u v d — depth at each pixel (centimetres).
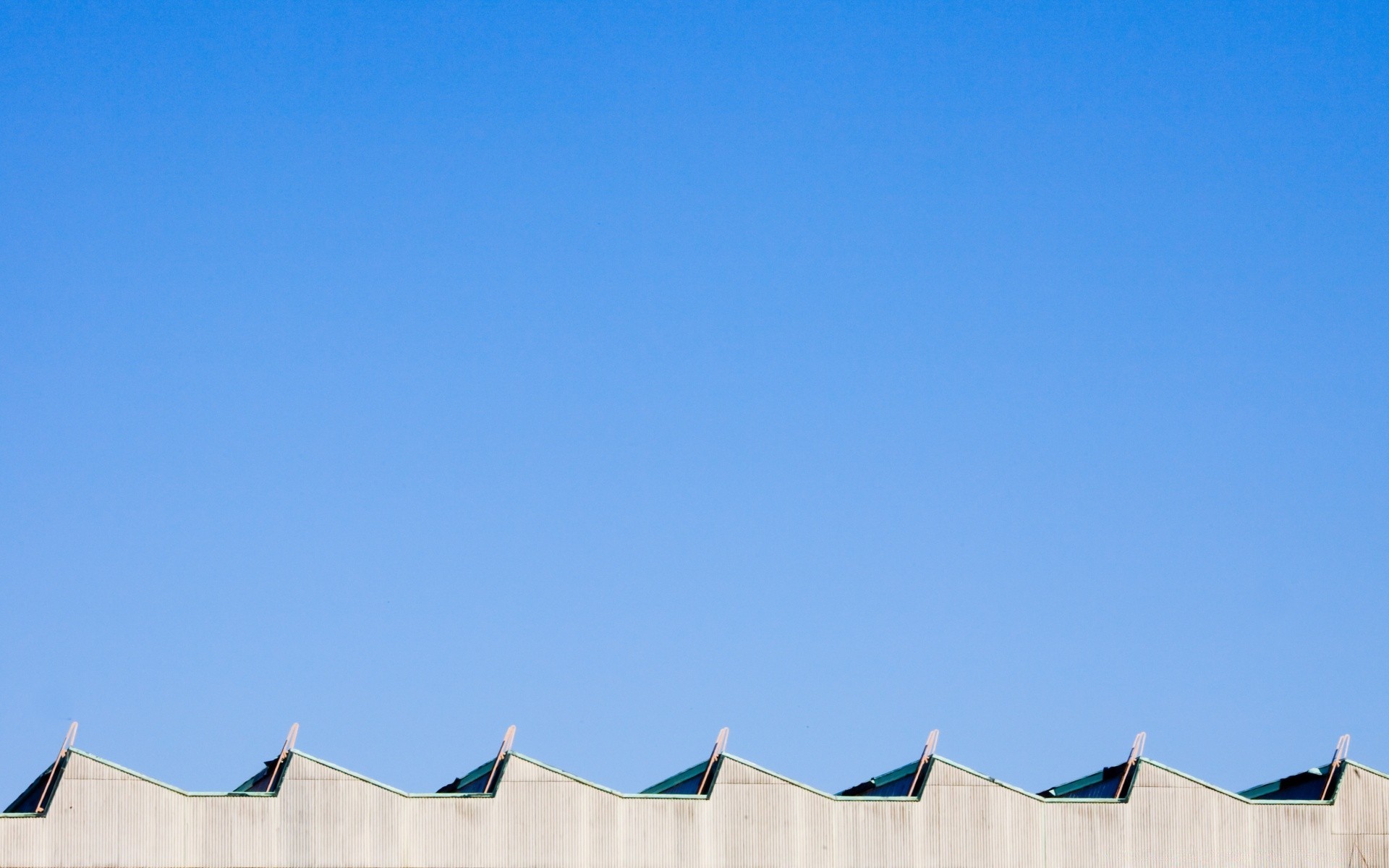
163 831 8981
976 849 9706
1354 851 10006
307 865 9075
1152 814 9906
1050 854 9762
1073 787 10769
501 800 9350
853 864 9581
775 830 9556
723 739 9656
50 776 9012
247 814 9094
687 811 9512
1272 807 10006
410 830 9225
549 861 9312
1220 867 9881
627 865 9381
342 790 9206
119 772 9006
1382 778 10144
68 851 8856
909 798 9731
